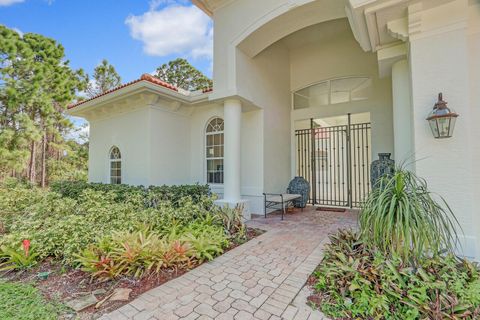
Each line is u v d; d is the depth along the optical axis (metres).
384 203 2.94
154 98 7.90
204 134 9.16
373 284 2.64
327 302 2.73
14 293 2.96
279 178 8.62
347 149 8.73
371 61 8.27
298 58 9.63
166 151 8.47
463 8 3.58
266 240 5.06
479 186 3.66
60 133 15.96
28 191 7.54
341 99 8.87
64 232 4.01
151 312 2.64
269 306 2.73
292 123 9.66
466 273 2.67
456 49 3.62
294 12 5.63
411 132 4.45
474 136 3.71
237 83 6.64
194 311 2.65
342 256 3.14
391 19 4.16
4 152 11.55
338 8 5.44
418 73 3.85
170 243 3.94
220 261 4.00
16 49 12.10
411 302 2.35
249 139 8.01
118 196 6.62
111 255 3.53
